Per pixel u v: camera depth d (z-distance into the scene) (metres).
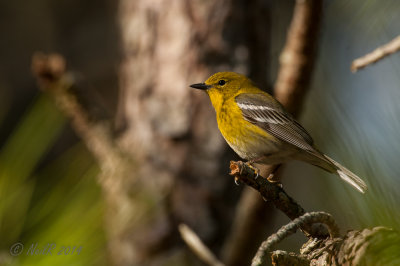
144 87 11.98
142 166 11.42
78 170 5.34
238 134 10.32
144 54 12.08
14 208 4.86
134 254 10.54
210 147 11.50
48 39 19.80
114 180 7.76
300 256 4.12
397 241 3.11
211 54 11.62
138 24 12.24
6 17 19.34
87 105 8.93
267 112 9.90
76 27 20.00
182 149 11.52
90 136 8.88
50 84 8.70
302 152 9.52
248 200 9.38
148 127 11.76
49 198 4.91
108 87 19.33
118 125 12.62
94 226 4.69
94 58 19.50
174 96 11.70
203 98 11.62
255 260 3.87
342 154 4.06
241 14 11.66
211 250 11.23
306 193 16.12
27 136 5.30
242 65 11.62
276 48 16.83
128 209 7.50
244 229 9.71
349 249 3.48
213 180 11.43
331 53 8.14
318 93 6.09
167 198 11.09
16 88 18.94
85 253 4.57
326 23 8.77
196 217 11.23
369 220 3.32
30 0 19.56
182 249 10.91
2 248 4.59
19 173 5.04
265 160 10.16
